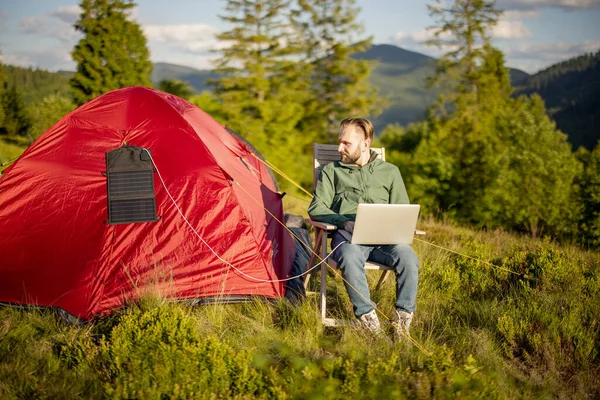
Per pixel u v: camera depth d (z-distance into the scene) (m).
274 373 2.80
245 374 2.73
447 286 4.46
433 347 3.23
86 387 2.76
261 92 24.27
